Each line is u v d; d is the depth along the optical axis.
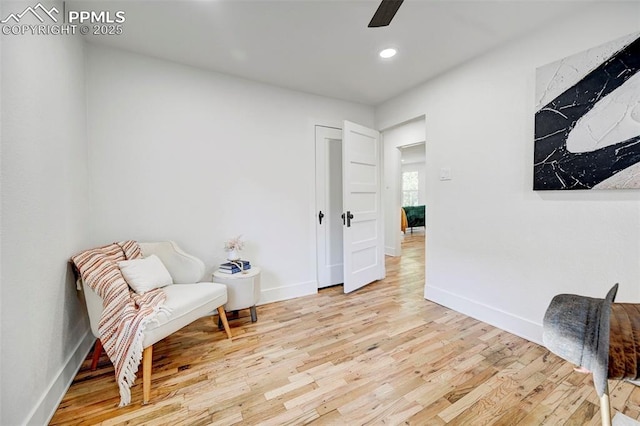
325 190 3.46
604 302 0.88
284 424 1.37
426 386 1.63
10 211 1.17
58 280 1.60
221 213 2.76
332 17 1.90
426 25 2.00
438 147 2.83
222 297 2.20
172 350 2.06
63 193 1.70
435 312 2.71
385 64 2.57
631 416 1.38
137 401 1.54
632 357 0.79
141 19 1.90
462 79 2.57
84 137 2.09
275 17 1.89
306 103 3.24
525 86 2.12
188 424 1.38
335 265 3.60
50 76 1.56
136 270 1.93
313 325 2.46
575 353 0.83
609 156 1.70
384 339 2.20
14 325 1.17
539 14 1.87
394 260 5.05
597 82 1.73
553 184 1.96
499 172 2.31
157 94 2.44
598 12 1.74
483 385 1.64
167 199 2.50
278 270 3.10
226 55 2.40
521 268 2.19
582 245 1.86
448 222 2.77
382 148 3.80
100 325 1.61
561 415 1.40
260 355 1.99
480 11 1.84
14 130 1.21
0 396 1.08
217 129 2.71
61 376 1.57
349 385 1.65
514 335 2.24
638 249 1.64
